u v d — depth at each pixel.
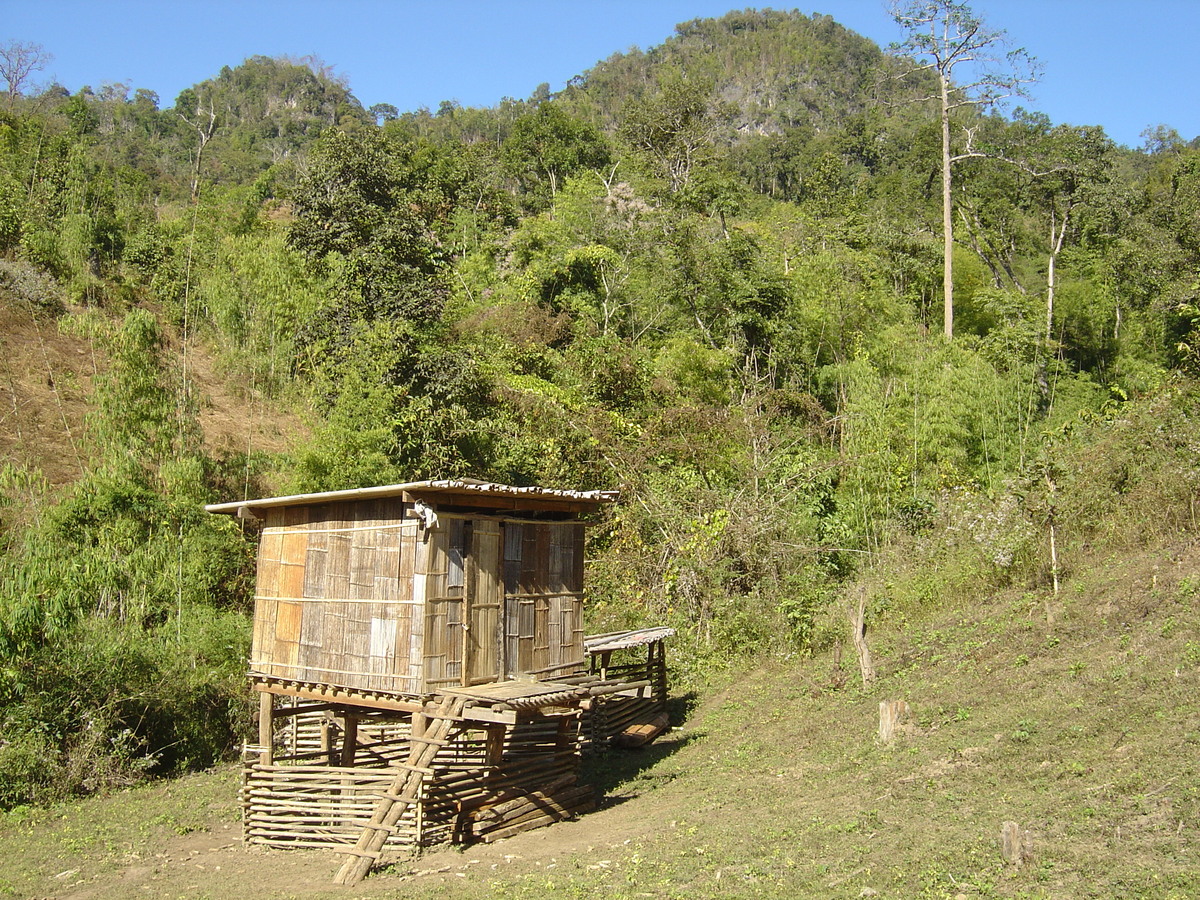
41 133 34.94
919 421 22.88
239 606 17.31
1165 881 6.22
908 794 9.02
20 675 13.29
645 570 20.44
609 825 10.52
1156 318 29.59
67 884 9.81
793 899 7.06
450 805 10.30
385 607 10.65
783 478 21.30
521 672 11.67
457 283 33.56
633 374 25.69
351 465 18.20
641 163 43.88
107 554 15.59
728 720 14.63
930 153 44.97
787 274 29.48
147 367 17.69
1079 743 9.07
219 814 12.34
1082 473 16.45
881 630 16.75
